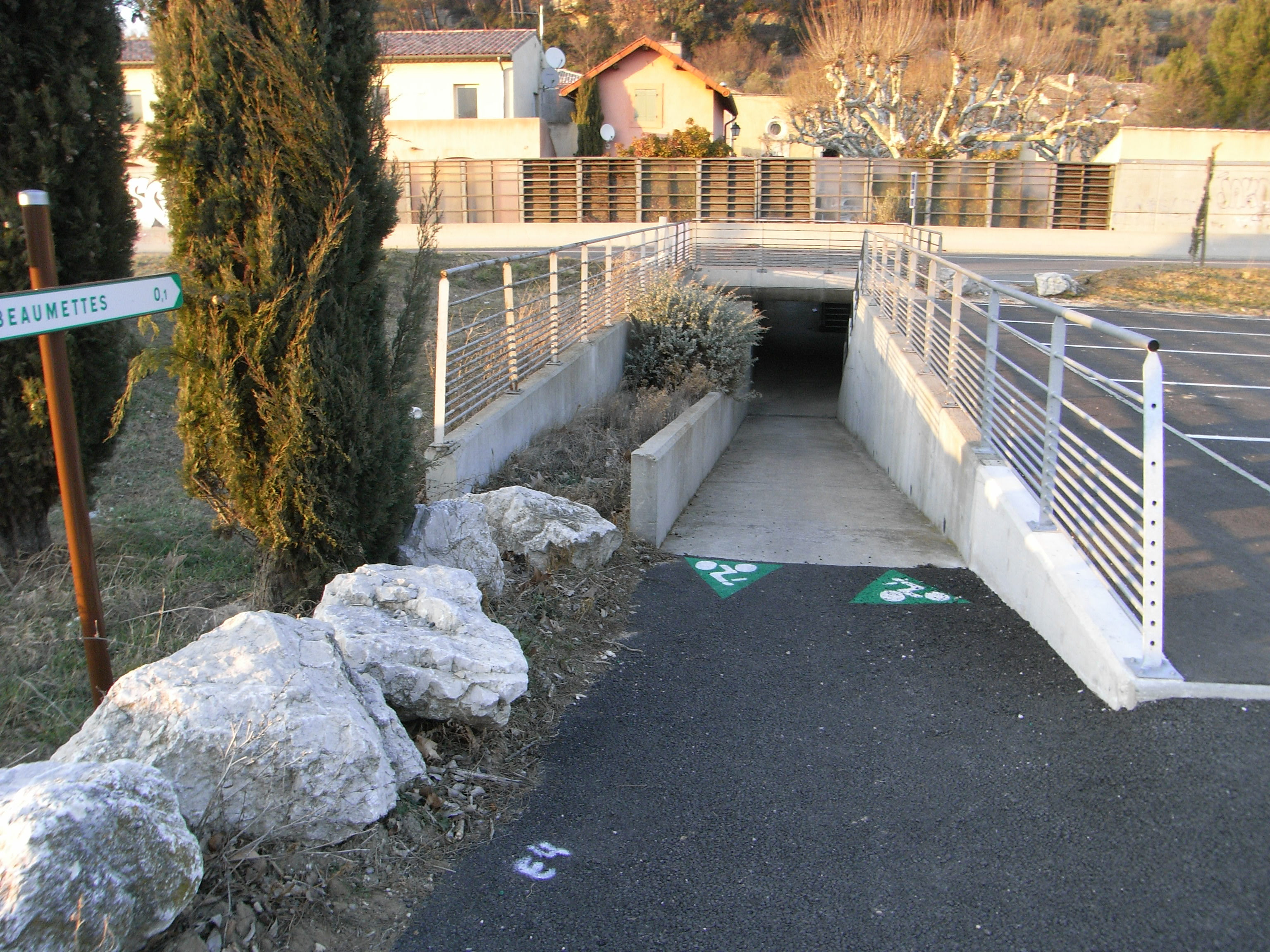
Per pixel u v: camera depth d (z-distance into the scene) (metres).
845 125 34.69
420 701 4.31
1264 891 3.50
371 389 5.55
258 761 3.39
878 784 4.30
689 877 3.67
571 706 5.07
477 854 3.78
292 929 3.21
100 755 3.35
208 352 5.05
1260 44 40.03
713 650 5.78
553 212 31.34
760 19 61.94
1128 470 8.63
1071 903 3.49
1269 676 4.76
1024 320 17.53
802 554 7.89
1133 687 4.64
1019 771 4.33
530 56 35.00
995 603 6.44
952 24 38.50
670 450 8.69
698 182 31.00
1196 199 30.19
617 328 14.45
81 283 5.50
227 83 4.83
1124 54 49.78
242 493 5.23
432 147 31.56
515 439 9.56
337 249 5.12
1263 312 18.64
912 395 10.80
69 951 2.56
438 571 5.04
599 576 6.91
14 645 4.69
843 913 3.47
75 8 5.23
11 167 5.19
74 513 3.83
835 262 25.05
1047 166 30.59
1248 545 6.60
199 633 5.06
